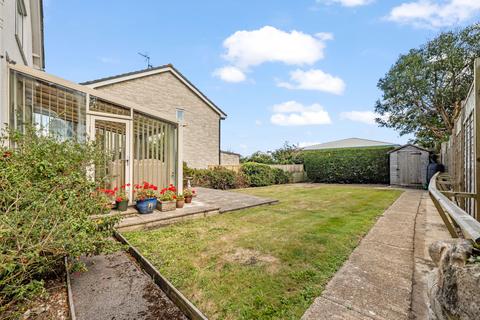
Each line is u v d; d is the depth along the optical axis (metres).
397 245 3.58
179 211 5.30
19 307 2.11
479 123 3.09
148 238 3.94
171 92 12.06
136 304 2.20
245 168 12.30
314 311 2.05
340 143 22.53
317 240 3.81
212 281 2.59
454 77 12.68
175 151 6.29
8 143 3.54
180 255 3.26
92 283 2.56
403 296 2.25
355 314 2.00
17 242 1.99
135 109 5.32
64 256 2.65
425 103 13.75
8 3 4.06
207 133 13.77
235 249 3.47
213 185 10.95
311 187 11.86
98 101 4.79
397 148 12.34
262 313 2.06
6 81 3.76
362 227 4.50
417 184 11.66
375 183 13.47
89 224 2.65
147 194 5.12
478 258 1.21
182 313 2.09
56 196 2.51
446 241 1.71
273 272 2.78
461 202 4.72
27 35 6.63
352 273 2.71
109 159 4.44
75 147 3.43
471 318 1.06
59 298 2.29
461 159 4.62
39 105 4.15
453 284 1.20
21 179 2.37
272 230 4.39
